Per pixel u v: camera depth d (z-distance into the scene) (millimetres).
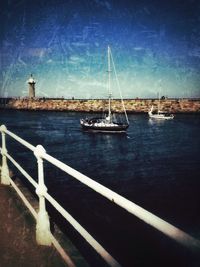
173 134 66250
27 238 3641
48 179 25438
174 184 26047
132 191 23984
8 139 54844
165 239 13641
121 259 11758
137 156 40188
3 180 5777
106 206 18828
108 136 61219
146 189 24500
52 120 108125
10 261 3145
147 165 34438
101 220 16422
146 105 156750
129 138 59031
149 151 44281
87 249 7836
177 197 22172
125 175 29516
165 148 47094
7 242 3553
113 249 12688
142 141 55062
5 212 4457
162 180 27531
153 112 150000
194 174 29891
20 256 3236
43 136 60594
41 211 3443
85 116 131000
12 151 40750
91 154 41094
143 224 15625
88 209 18375
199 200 21312
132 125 89312
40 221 3445
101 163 35281
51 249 3363
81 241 10305
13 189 5504
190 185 25641
